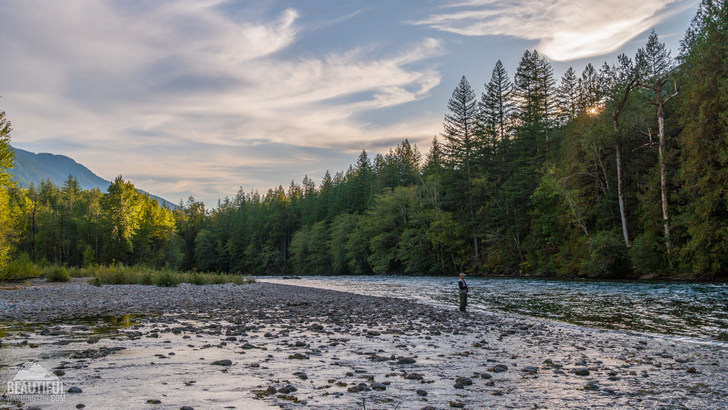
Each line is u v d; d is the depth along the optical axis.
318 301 21.91
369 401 5.37
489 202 58.66
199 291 27.48
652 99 40.97
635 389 6.34
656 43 51.78
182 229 126.94
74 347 8.73
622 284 31.48
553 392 6.09
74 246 93.06
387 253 69.56
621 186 39.81
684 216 32.34
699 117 30.89
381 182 90.00
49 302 18.72
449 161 67.06
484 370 7.49
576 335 12.02
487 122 64.38
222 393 5.55
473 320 15.35
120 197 74.44
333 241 83.25
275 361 7.77
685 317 15.40
